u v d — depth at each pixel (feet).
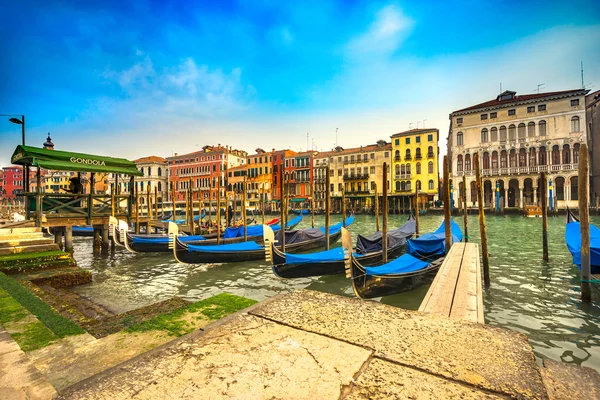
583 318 22.63
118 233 49.85
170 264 44.19
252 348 5.86
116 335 11.48
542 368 6.27
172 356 5.63
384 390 4.57
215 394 4.49
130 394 4.53
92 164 47.29
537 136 132.36
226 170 211.82
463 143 146.51
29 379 6.45
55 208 45.27
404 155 160.86
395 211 162.20
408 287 28.50
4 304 14.56
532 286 30.32
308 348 5.84
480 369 5.12
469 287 18.85
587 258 24.56
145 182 225.15
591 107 134.41
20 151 41.55
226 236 58.29
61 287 27.45
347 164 175.83
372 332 6.52
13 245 30.53
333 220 144.25
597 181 128.47
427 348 5.84
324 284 33.45
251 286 33.40
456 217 129.39
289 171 191.31
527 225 92.53
